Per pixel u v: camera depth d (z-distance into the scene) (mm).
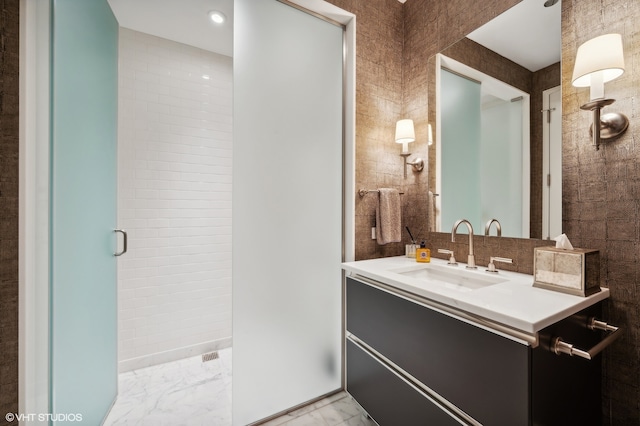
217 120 2332
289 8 1564
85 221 1251
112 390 1578
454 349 937
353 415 1522
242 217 1407
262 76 1467
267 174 1482
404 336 1146
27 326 962
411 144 1897
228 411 1584
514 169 1338
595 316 997
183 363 2109
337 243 1742
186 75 2217
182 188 2197
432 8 1751
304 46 1612
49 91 1005
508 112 1362
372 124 1795
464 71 1569
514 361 761
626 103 977
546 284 1026
